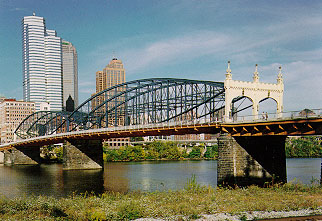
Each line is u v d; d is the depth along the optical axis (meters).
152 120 101.50
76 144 121.00
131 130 92.12
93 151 123.44
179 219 31.48
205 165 145.12
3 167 146.25
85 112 130.88
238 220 30.31
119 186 74.00
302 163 145.38
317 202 36.38
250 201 38.34
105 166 142.12
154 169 122.31
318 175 89.94
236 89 71.00
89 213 33.34
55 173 107.56
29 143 152.88
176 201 39.34
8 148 170.25
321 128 51.53
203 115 84.25
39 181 85.62
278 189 47.34
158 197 42.22
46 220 31.42
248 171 63.59
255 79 73.12
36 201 39.16
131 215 32.78
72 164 119.81
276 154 66.94
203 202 38.09
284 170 67.38
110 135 106.19
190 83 89.50
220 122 65.81
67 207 37.38
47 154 198.75
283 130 56.56
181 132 80.25
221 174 63.62
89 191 67.06
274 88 74.25
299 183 55.44
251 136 64.56
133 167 134.38
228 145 63.25
